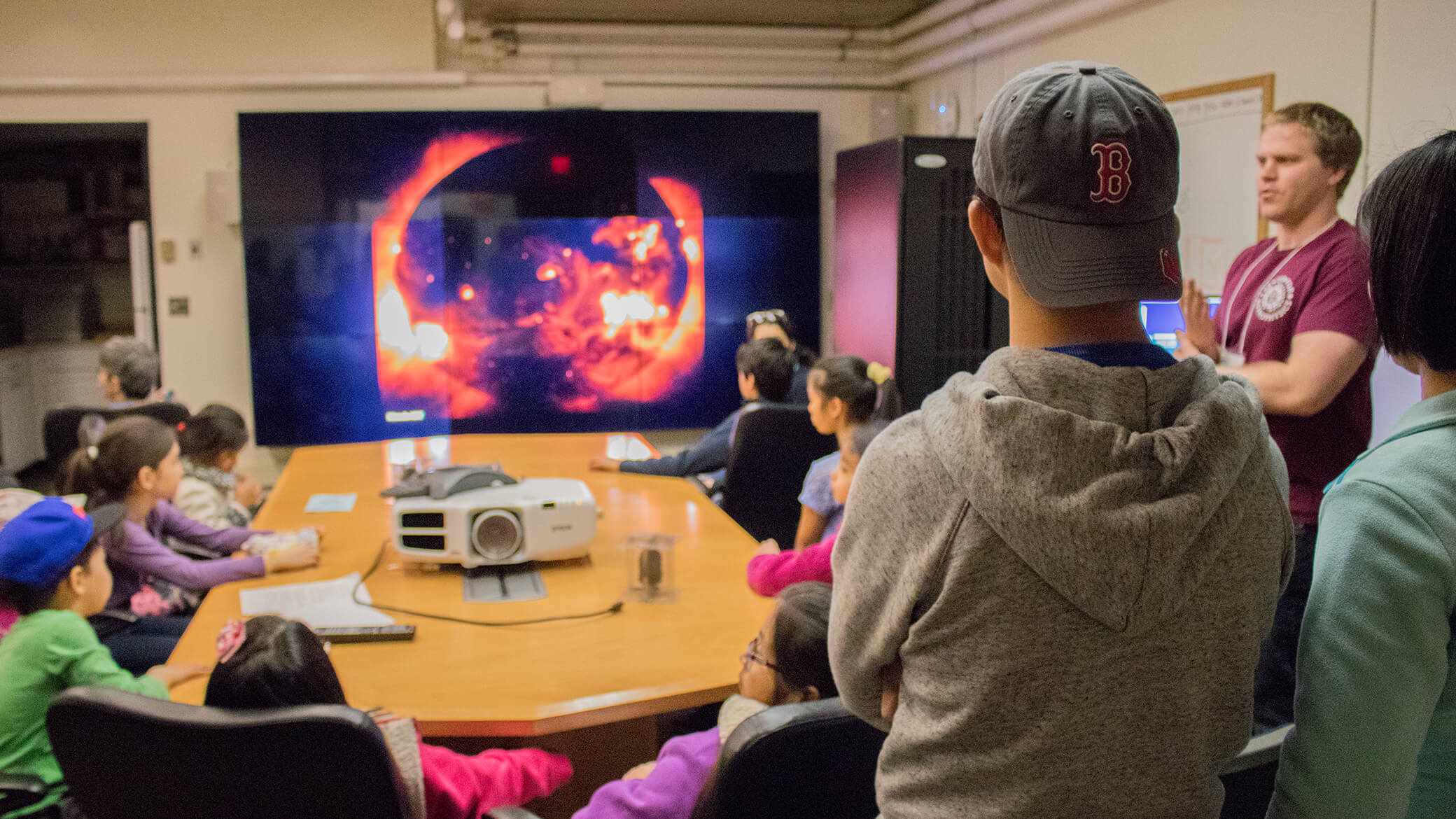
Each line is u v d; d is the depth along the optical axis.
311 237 5.58
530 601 2.14
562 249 5.82
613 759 2.07
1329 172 2.01
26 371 6.41
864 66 6.32
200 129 5.67
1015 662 0.70
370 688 1.71
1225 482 0.70
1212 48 3.81
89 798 1.26
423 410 5.79
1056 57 4.75
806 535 2.51
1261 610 0.74
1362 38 3.14
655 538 2.22
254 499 3.41
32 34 5.51
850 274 5.26
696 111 5.86
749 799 1.17
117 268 6.85
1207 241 3.86
